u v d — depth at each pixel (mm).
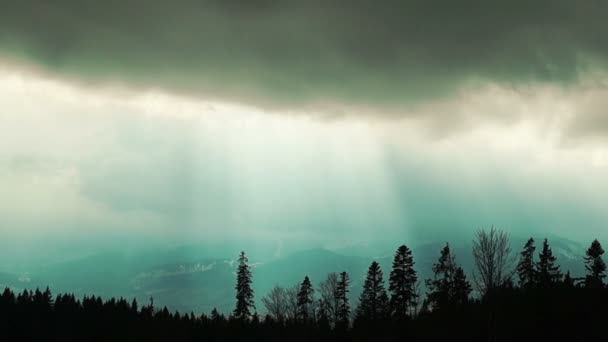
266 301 111750
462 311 79125
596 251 85000
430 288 89250
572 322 66750
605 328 65250
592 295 72312
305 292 108875
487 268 59938
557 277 85875
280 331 103625
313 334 99250
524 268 86188
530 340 65062
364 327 95000
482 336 68000
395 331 88125
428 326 82062
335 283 110625
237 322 119438
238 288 122062
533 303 69750
